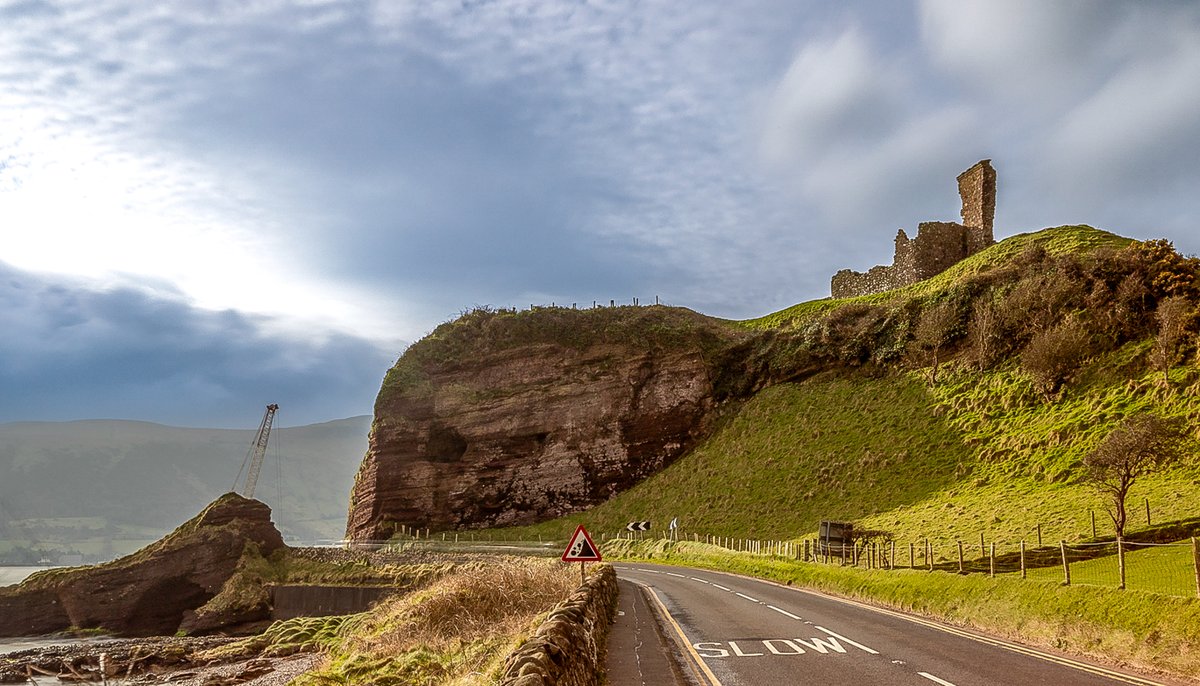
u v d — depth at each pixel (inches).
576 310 4862.2
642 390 4264.3
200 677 1492.4
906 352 3690.9
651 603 1179.3
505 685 343.3
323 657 1428.4
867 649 691.4
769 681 557.6
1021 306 3302.2
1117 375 2736.2
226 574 3191.4
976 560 1673.2
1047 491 2267.5
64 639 2861.7
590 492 4040.4
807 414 3693.4
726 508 3255.4
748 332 4574.3
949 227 4446.4
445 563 2856.8
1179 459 2076.8
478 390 4434.1
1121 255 3184.1
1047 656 637.3
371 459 4288.9
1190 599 593.6
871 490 2871.6
